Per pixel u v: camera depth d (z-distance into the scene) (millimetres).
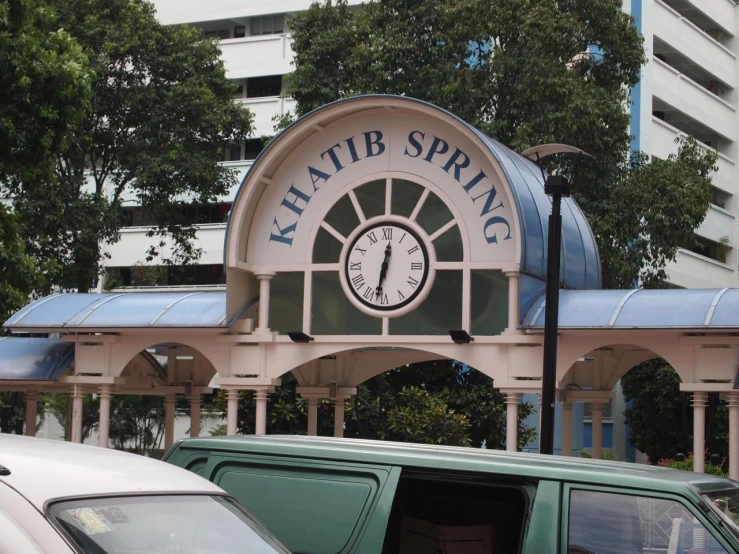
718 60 45906
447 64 26438
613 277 26422
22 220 28594
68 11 30156
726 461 32219
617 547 6488
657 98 40844
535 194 16672
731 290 15125
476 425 26297
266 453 7594
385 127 16781
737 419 14602
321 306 16891
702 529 6352
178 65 30828
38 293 29359
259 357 17125
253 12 43344
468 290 16062
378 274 16547
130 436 34281
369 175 16797
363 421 26469
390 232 16578
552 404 12734
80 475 5066
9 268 18969
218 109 31188
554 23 25391
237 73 43375
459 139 16391
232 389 17297
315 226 17016
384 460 7230
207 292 18422
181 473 5672
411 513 8383
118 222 30266
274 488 7461
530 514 6727
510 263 15852
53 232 29000
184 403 36500
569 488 6723
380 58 26656
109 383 18328
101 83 30250
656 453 34219
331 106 16547
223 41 43625
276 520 7359
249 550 5281
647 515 6500
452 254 16281
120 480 5180
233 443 7789
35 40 18344
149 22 30875
